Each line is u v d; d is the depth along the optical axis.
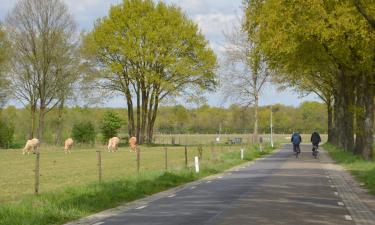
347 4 29.23
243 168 34.53
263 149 61.09
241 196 19.00
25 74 69.31
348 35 31.59
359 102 39.69
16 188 22.70
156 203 17.53
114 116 77.69
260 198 18.34
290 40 32.72
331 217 14.09
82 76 70.81
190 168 30.27
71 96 70.62
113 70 70.31
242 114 75.88
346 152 44.38
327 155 51.50
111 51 71.19
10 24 67.19
